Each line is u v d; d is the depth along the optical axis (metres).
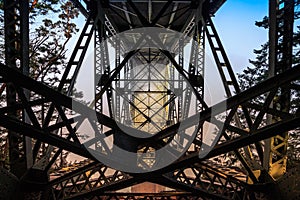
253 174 6.37
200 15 9.16
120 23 14.52
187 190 6.73
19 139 5.82
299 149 16.27
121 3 11.90
